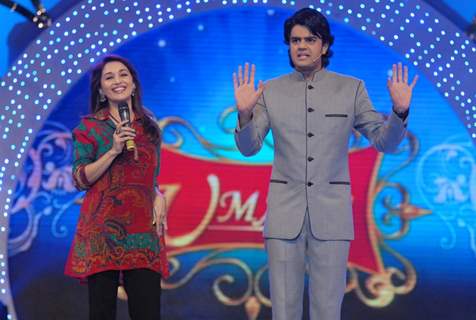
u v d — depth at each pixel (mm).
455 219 6352
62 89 5922
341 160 4020
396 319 6219
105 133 3920
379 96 6430
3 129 5852
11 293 6062
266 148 6422
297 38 4000
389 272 6273
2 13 6219
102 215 3805
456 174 6387
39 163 6359
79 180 3812
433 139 6414
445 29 5926
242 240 6332
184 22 6508
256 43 6508
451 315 6242
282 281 3973
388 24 5930
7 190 5816
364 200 6355
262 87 3873
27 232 6289
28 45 5953
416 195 6371
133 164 3863
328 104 4020
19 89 5891
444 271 6293
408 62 6441
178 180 6383
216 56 6492
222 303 6258
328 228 3928
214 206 6363
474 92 5914
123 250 3779
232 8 6441
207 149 6422
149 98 6445
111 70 3951
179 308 6250
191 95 6469
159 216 3887
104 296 3797
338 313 3992
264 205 6375
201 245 6316
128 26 5969
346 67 6453
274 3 5934
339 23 6402
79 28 5953
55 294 6246
